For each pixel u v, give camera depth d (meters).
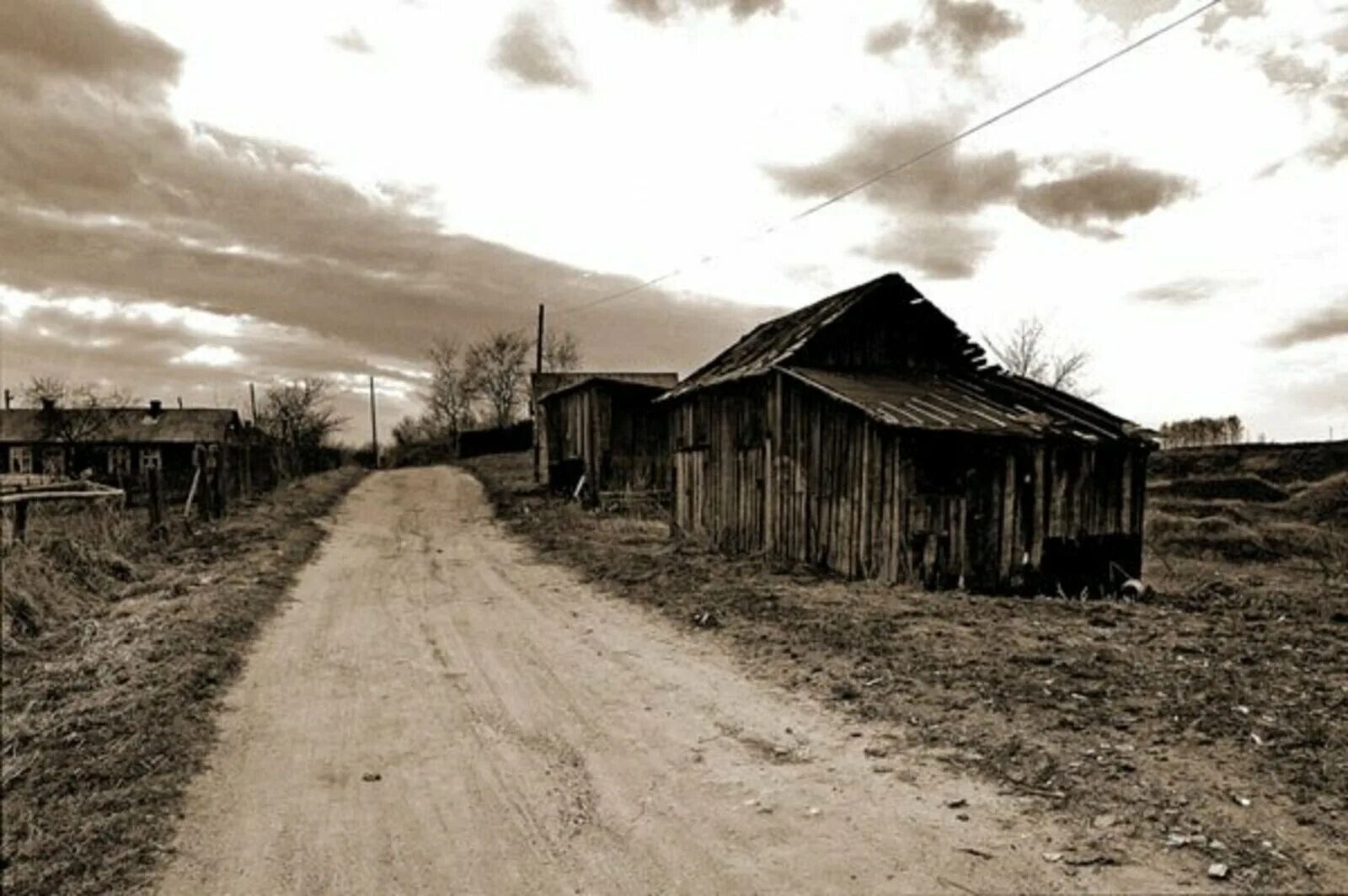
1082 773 5.29
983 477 13.24
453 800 5.43
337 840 4.88
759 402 16.59
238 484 25.84
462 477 43.91
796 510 15.24
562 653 9.35
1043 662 7.86
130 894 4.26
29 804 5.25
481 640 10.02
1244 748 5.55
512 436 66.81
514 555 17.78
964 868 4.29
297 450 39.22
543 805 5.34
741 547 17.00
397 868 4.53
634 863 4.53
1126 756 5.52
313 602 12.34
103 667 8.24
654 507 26.23
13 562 10.62
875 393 14.11
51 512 15.13
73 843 4.75
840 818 4.96
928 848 4.52
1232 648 8.37
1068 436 13.47
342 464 58.28
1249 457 39.00
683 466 19.84
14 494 12.48
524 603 12.40
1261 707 6.31
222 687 7.91
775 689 7.65
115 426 43.16
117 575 12.81
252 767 6.02
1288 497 34.00
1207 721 6.05
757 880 4.28
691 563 14.95
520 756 6.21
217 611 10.62
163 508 16.83
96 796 5.36
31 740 6.35
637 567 14.82
